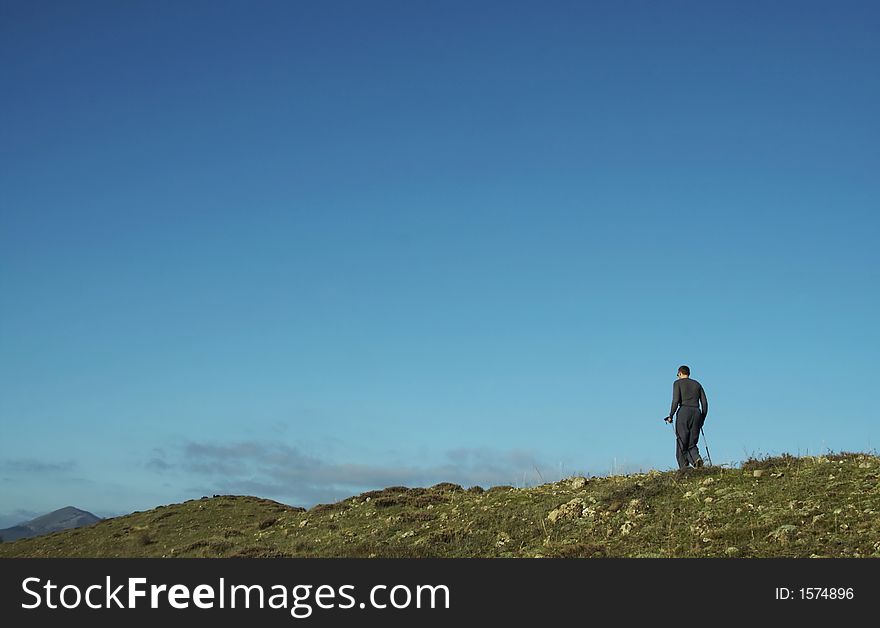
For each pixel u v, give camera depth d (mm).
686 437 22469
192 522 38656
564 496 22969
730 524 17250
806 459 21547
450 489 32531
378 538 23125
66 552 37062
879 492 17203
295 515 32562
